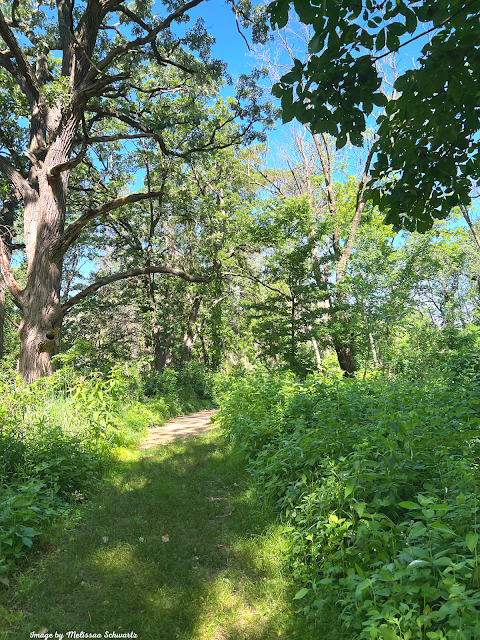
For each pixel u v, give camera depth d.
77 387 7.84
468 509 2.48
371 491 3.08
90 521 4.14
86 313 20.22
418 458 3.33
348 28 2.46
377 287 16.86
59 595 2.93
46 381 8.70
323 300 15.80
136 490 5.08
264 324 14.84
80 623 2.64
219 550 3.61
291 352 14.54
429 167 3.47
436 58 2.57
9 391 7.47
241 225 17.20
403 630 2.03
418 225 3.85
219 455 6.54
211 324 25.88
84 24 12.16
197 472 5.81
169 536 3.83
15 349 25.81
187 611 2.77
